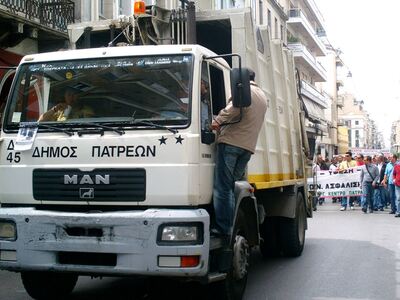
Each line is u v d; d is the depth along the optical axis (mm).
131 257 5043
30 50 15570
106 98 5551
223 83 6145
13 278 7969
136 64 5570
